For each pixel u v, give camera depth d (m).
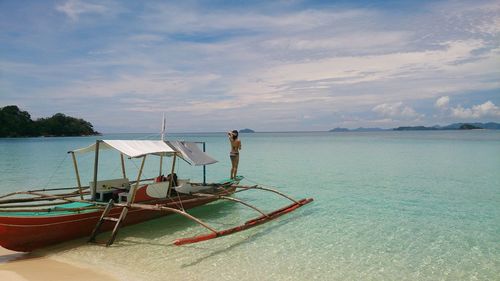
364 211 15.68
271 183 24.06
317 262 9.88
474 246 11.12
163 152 13.34
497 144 69.75
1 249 10.96
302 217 14.64
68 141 99.12
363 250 10.83
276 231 12.70
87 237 11.70
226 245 11.21
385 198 18.58
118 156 48.12
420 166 32.66
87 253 10.42
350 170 30.56
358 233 12.48
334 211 15.71
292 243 11.44
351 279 8.83
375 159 40.31
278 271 9.29
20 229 9.98
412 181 24.19
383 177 26.22
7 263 9.68
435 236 12.12
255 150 59.75
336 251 10.73
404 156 43.94
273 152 54.41
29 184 23.50
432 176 26.38
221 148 65.25
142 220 13.38
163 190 13.73
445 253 10.55
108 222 12.16
